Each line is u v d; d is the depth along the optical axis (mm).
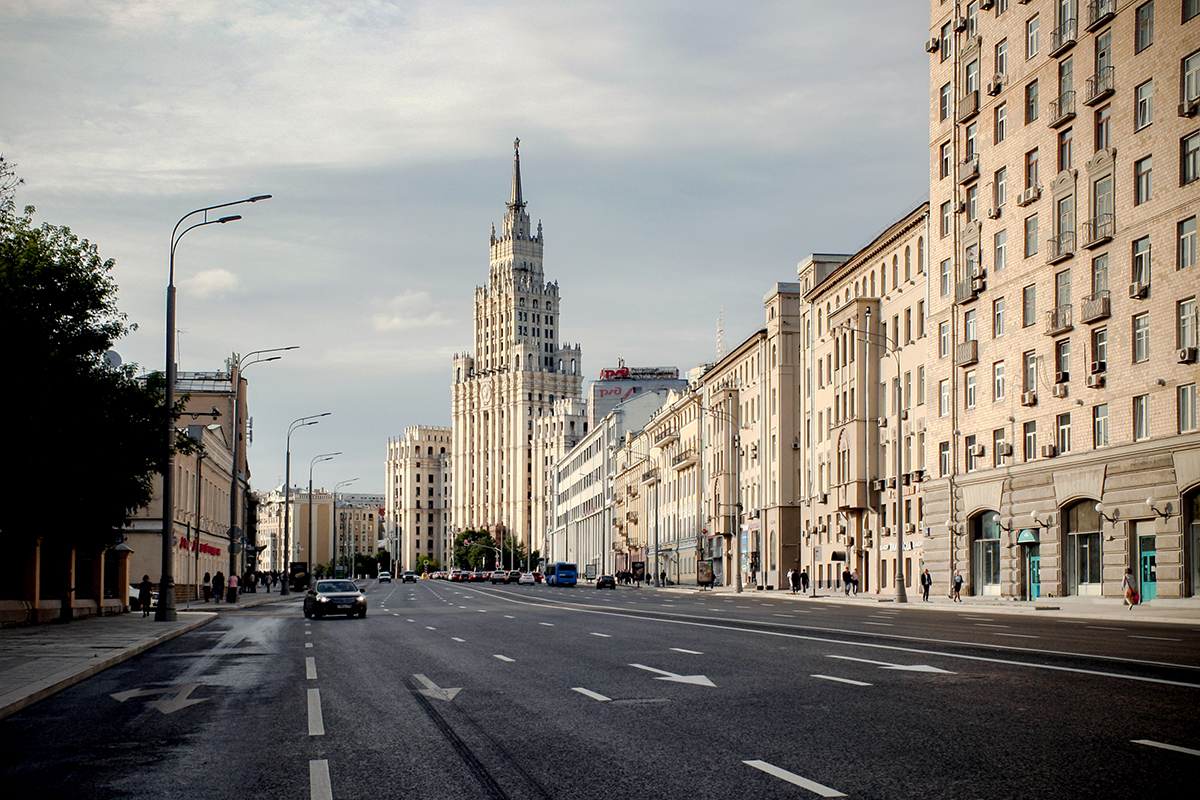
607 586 105375
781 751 9781
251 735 11945
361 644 25781
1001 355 51375
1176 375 39750
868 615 36188
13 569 37500
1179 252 39875
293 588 101500
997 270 52031
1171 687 13016
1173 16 40438
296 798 8633
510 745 10672
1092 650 18797
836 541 72312
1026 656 17516
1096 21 44562
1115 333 43219
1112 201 43781
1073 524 46031
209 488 78250
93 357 34875
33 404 30656
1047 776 8320
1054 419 47125
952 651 18797
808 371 79750
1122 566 42188
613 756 9883
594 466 168375
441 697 14641
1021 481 49125
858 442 66438
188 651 24766
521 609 45125
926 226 59812
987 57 53375
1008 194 51188
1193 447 38438
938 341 57625
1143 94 42250
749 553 91438
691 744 10328
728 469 96938
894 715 11570
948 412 56344
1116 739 9680
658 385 174625
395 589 99938
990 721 10898
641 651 20953
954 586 51531
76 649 23875
